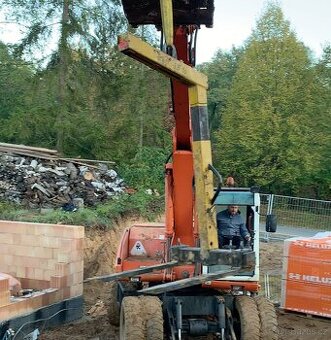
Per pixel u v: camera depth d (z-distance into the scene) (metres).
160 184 24.55
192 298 8.22
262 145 32.38
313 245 10.74
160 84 26.83
